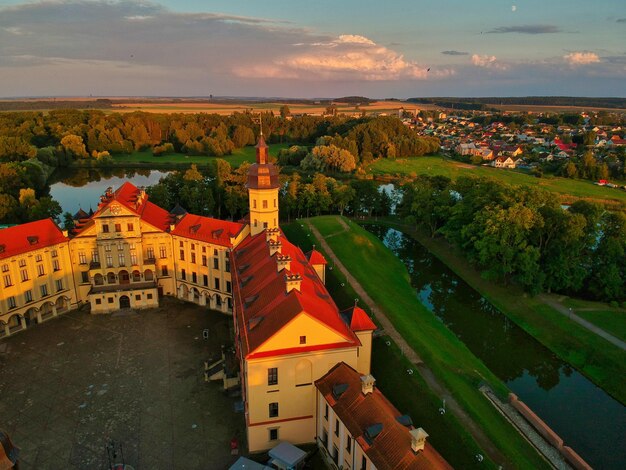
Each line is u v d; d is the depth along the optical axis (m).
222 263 93.81
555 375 85.38
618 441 67.88
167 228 102.25
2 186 168.75
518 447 60.84
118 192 102.56
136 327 90.69
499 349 93.00
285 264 69.31
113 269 97.31
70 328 90.00
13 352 81.81
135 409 68.19
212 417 66.81
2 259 83.94
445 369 74.19
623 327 95.38
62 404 69.06
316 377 59.72
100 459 59.31
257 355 56.50
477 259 121.00
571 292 112.00
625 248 107.75
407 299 105.12
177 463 58.81
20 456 59.59
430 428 61.53
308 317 57.00
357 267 111.81
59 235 93.81
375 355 76.56
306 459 59.38
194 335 88.12
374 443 47.66
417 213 153.00
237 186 163.38
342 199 166.88
